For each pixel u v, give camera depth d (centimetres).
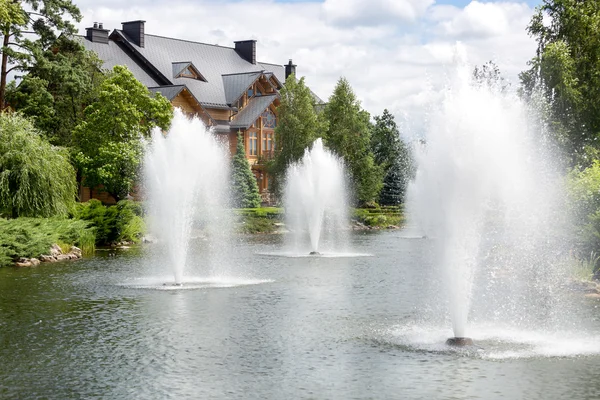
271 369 1386
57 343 1609
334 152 7681
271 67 10369
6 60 5428
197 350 1541
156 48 8519
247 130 8512
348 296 2303
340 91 7794
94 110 5812
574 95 4284
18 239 3316
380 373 1352
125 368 1395
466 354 1495
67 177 3950
